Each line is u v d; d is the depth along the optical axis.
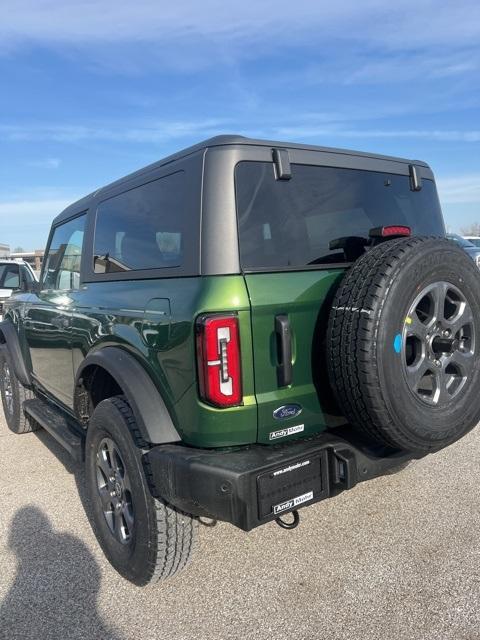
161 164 2.71
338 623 2.38
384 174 3.02
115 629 2.42
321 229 2.63
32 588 2.74
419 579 2.65
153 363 2.47
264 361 2.24
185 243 2.38
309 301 2.36
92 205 3.54
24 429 5.24
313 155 2.67
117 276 3.01
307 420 2.41
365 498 3.52
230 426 2.19
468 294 2.45
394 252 2.26
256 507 2.12
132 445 2.53
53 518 3.49
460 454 4.15
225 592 2.64
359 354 2.14
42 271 4.61
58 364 3.94
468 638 2.24
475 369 2.51
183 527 2.52
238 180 2.34
